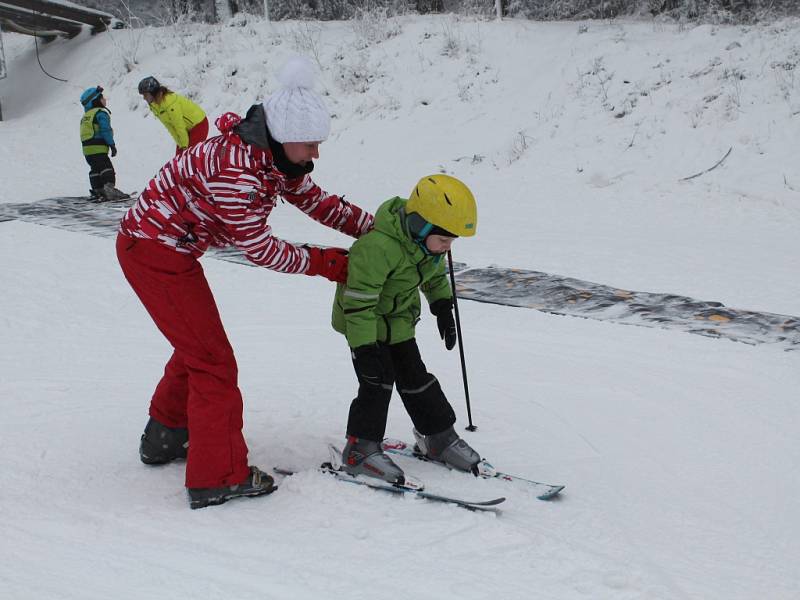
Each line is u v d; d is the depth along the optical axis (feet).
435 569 9.12
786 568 9.36
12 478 11.88
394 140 46.09
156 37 63.72
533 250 27.71
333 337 18.83
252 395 15.24
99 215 33.73
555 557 9.39
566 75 46.11
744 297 21.62
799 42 42.45
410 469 11.99
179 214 10.64
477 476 11.67
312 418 14.11
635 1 55.06
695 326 19.01
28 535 10.05
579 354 17.42
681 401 14.79
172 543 9.82
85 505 11.00
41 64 65.41
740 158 36.78
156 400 12.16
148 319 20.92
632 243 28.76
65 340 19.25
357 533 9.93
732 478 11.80
